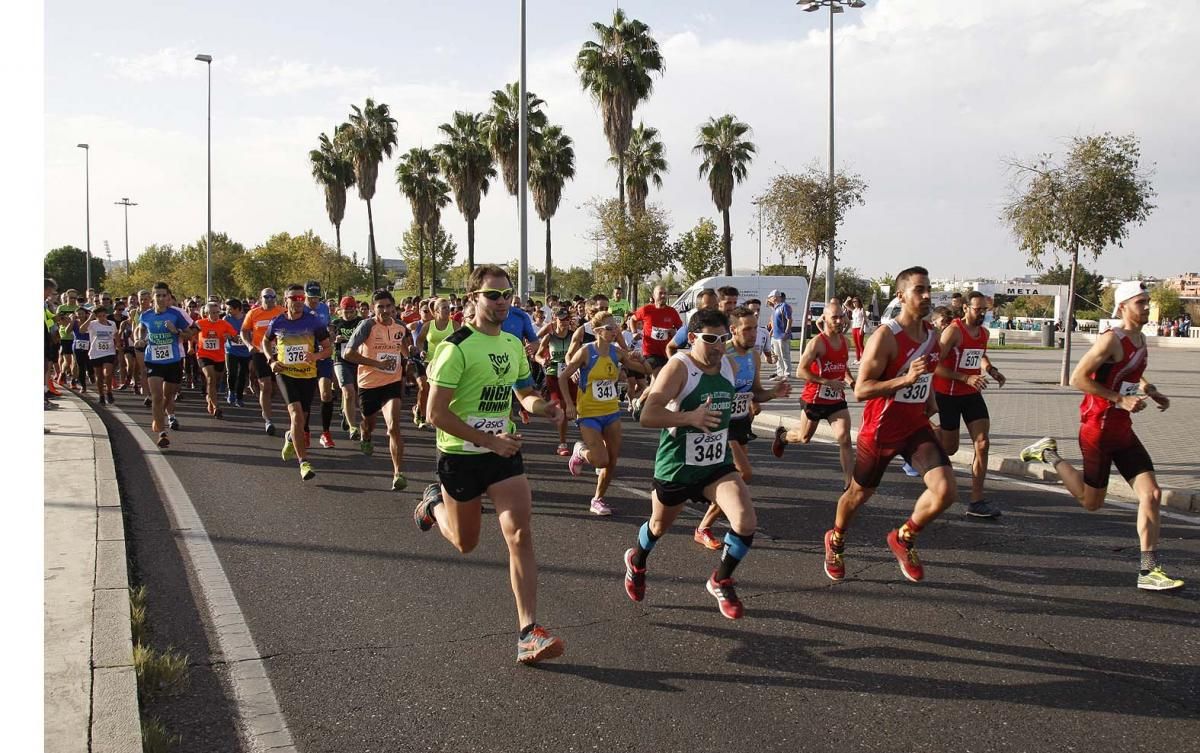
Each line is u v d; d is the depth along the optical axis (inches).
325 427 447.5
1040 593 217.0
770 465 403.2
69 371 791.7
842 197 1114.1
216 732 145.4
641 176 1772.9
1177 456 391.2
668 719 150.4
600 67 1374.3
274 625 194.1
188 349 754.8
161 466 383.9
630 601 211.8
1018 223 704.4
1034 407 606.2
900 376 209.6
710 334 189.5
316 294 474.6
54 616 183.6
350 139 2117.4
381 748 140.6
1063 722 149.5
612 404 300.2
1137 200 669.3
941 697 159.0
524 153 828.6
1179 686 163.6
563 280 2618.1
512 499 177.9
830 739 143.6
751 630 192.4
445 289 2903.5
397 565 240.1
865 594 217.0
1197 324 2596.0
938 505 205.0
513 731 146.2
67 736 134.6
